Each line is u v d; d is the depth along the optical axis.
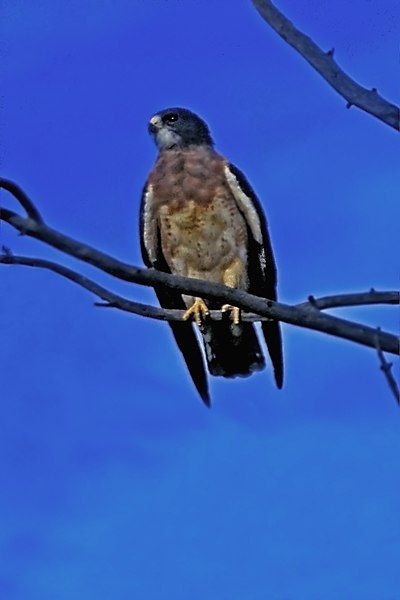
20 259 6.48
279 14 6.44
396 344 5.52
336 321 5.63
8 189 5.52
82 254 6.11
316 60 6.31
